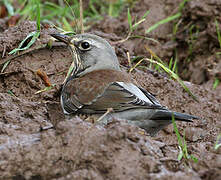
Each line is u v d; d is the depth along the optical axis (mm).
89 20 18047
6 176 8930
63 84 12070
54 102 11992
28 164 8984
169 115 9945
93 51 11539
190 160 9742
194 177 8289
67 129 9133
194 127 12297
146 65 14484
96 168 8641
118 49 13859
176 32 16797
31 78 12289
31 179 8945
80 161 8773
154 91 13141
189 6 16594
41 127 9992
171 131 11953
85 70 11680
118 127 8922
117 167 8586
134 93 10469
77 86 10906
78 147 8898
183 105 13188
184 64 16578
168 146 10164
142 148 8984
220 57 15891
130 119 10242
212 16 16203
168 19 16562
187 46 16656
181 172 8398
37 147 9109
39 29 12805
